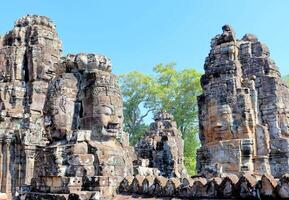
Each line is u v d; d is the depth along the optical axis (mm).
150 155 25641
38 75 24906
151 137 26547
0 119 23016
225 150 15844
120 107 11227
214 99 16672
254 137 16250
